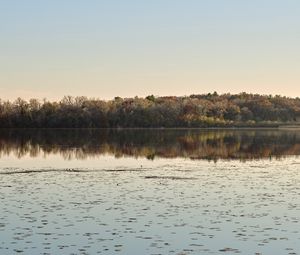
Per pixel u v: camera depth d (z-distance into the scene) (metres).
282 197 25.22
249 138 93.31
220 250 15.96
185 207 22.56
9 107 148.88
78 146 67.00
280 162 44.56
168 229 18.50
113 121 153.50
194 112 168.25
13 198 24.77
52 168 39.19
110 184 29.94
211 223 19.44
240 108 191.75
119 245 16.42
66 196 25.45
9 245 16.31
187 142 78.38
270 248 16.17
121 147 65.31
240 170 37.88
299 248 16.16
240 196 25.53
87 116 150.00
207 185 29.53
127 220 19.91
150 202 23.81
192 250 15.94
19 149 60.84
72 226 18.88
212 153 55.75
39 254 15.38
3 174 34.97
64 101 153.88
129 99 169.38
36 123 147.00
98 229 18.45
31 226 18.83
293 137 98.00
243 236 17.55
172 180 31.86
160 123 158.88
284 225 19.11
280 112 195.00
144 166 41.12
